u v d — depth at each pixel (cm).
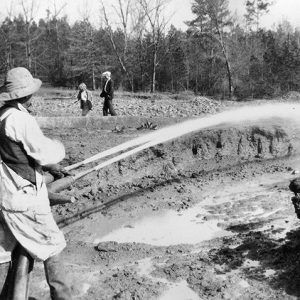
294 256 570
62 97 3030
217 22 4609
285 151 1130
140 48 5194
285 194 861
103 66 5244
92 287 534
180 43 5738
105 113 1650
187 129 1002
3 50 5412
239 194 879
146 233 716
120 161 938
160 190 909
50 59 5931
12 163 380
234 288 517
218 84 4888
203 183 951
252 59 4809
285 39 7262
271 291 506
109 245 657
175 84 5525
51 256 398
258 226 711
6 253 385
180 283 538
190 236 696
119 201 852
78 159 948
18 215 376
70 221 776
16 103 393
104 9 4656
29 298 509
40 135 383
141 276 562
